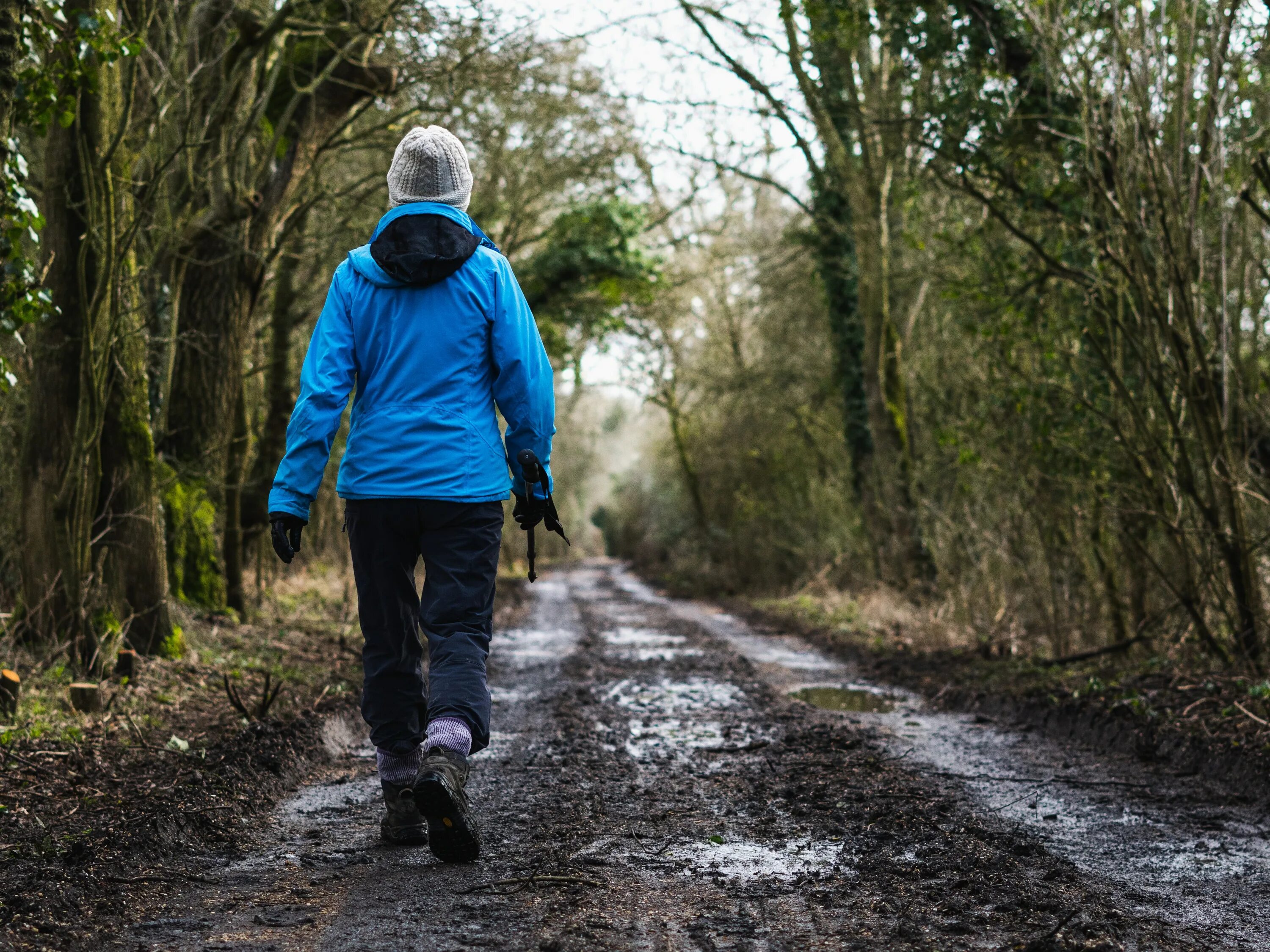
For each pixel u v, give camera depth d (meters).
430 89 10.40
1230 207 6.66
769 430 23.02
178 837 3.25
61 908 2.58
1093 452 7.61
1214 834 3.60
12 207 4.29
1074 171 7.52
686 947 2.43
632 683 7.73
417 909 2.67
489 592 3.00
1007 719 6.18
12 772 3.87
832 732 5.54
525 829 3.51
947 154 8.34
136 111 7.85
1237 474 6.21
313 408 2.86
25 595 6.06
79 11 4.70
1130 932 2.55
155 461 7.05
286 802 3.97
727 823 3.62
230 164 8.37
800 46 12.39
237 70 7.78
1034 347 8.07
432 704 2.84
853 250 15.77
